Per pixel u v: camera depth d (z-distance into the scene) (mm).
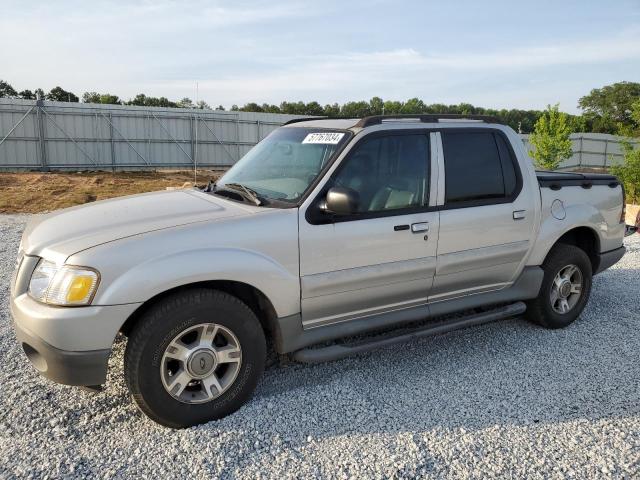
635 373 4082
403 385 3869
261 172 4133
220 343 3406
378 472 2867
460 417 3436
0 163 28953
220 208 3617
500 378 3990
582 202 5035
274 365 4148
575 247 4973
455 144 4254
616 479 2848
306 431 3244
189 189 4469
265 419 3361
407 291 4074
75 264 3012
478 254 4312
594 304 5715
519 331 4945
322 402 3592
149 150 32875
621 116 80000
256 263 3359
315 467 2904
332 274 3672
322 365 4172
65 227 3455
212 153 35031
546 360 4312
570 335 4852
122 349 4328
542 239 4691
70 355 2986
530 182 4613
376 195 3844
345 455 3016
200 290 3254
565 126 21906
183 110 33688
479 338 4766
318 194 3623
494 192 4395
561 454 3055
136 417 3369
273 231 3439
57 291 3000
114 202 4059
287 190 3762
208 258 3205
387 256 3875
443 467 2926
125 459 2945
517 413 3490
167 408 3184
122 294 3004
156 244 3145
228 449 3051
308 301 3635
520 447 3117
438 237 4082
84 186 21922
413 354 4414
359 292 3828
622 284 6402
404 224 3904
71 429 3219
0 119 28719
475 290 4496
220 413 3354
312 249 3576
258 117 36094
